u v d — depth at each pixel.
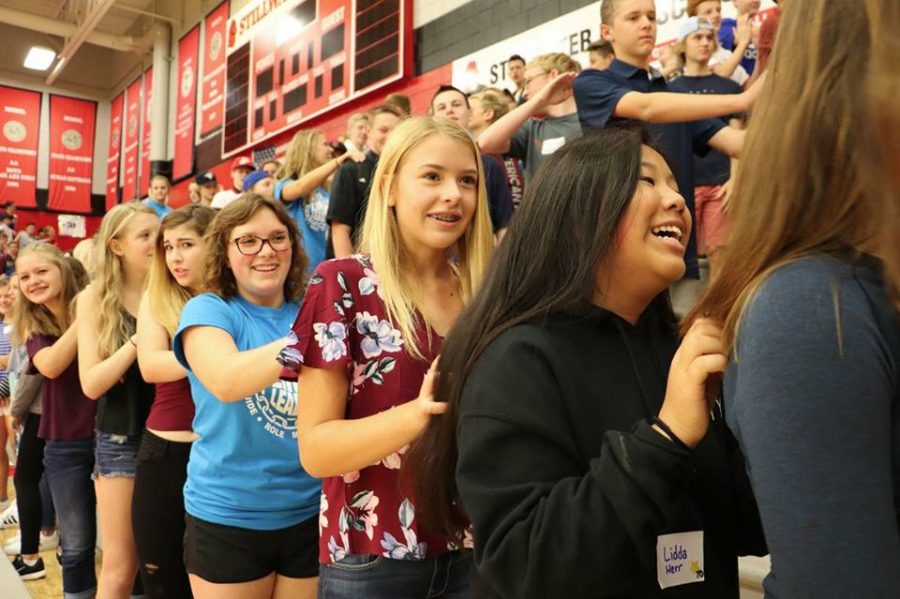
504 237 0.87
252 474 1.63
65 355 2.60
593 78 2.32
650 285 0.83
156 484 1.91
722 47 3.20
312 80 6.77
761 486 0.53
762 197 0.59
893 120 0.54
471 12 4.92
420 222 1.28
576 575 0.66
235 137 8.29
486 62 4.76
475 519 0.74
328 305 1.21
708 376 0.64
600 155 0.82
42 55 10.81
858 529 0.48
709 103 2.03
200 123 9.22
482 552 0.73
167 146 10.31
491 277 0.86
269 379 1.45
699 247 2.72
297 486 1.66
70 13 11.24
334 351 1.17
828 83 0.56
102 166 13.14
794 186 0.57
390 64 5.65
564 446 0.74
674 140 2.30
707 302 0.65
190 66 9.55
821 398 0.50
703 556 0.77
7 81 12.43
